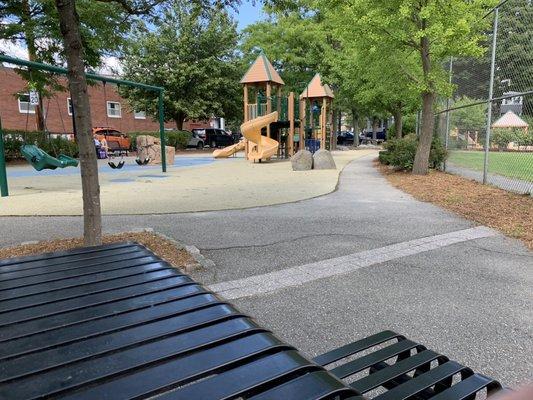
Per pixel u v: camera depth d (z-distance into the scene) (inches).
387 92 606.5
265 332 63.8
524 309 134.8
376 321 127.0
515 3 370.3
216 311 70.2
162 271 92.9
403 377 75.2
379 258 187.5
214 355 56.1
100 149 993.5
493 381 70.1
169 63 1206.9
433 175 470.9
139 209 304.5
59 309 71.1
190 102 1234.6
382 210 295.6
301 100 900.0
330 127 1114.1
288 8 227.3
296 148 963.3
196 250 190.9
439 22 374.9
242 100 1327.5
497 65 406.9
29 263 100.3
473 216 269.1
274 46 1024.2
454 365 75.3
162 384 49.2
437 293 148.2
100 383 49.5
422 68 481.7
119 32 394.9
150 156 803.4
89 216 163.0
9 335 61.4
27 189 427.8
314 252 196.5
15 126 1111.6
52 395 46.6
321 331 120.7
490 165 543.5
